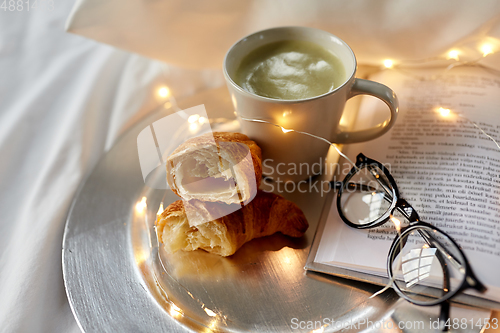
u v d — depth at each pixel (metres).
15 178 0.43
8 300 0.34
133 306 0.32
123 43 0.45
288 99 0.34
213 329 0.31
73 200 0.39
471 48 0.42
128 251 0.35
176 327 0.31
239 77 0.36
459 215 0.33
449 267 0.30
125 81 0.49
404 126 0.39
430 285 0.31
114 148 0.42
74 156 0.43
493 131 0.38
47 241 0.37
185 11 0.43
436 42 0.42
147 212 0.37
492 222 0.32
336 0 0.41
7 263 0.37
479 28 0.40
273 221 0.35
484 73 0.42
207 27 0.45
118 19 0.43
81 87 0.48
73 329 0.34
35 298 0.34
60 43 0.54
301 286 0.33
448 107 0.40
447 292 0.30
